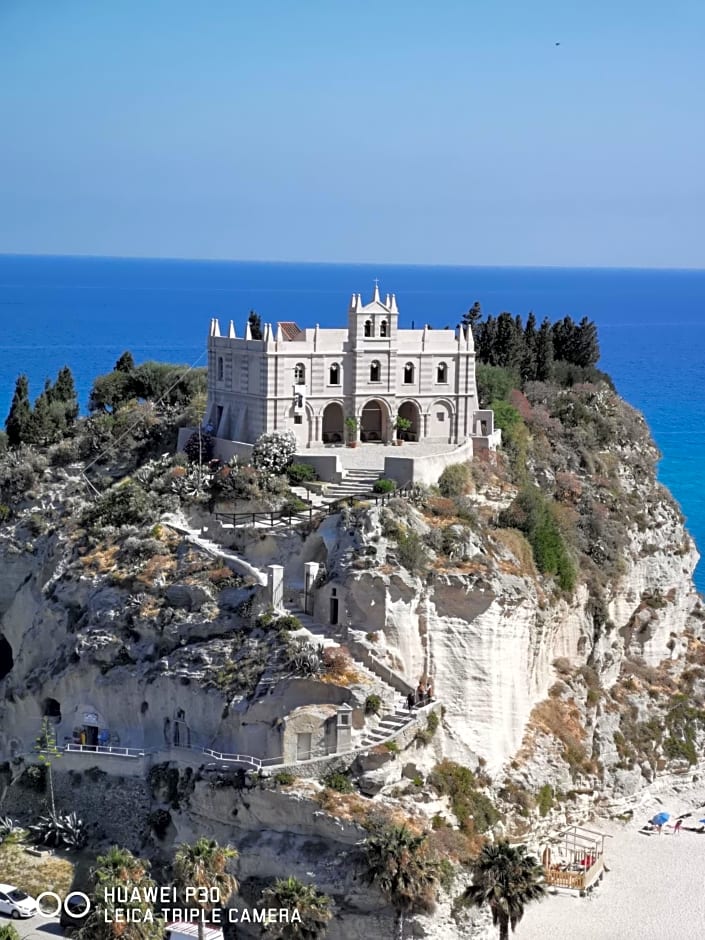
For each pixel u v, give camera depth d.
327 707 117.62
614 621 152.88
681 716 152.00
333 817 111.00
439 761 122.44
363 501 133.50
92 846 120.88
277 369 145.00
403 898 105.81
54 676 133.62
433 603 125.94
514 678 130.12
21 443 175.50
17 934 102.81
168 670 125.25
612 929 114.00
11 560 154.50
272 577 125.25
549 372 192.25
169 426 165.88
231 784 115.31
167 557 134.75
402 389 152.38
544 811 127.31
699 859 128.50
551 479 161.12
